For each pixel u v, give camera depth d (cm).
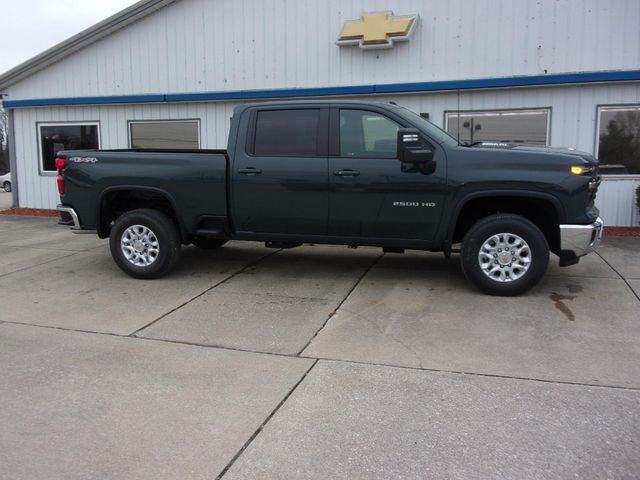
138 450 310
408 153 558
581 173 546
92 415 349
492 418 342
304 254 817
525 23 1004
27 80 1345
